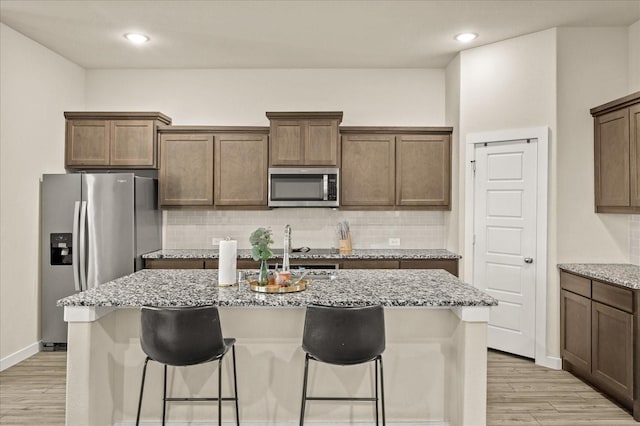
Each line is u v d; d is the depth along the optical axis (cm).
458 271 452
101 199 422
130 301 228
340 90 510
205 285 270
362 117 510
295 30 399
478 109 437
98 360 244
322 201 464
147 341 218
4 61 383
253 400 265
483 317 235
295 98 510
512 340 415
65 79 471
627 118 341
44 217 424
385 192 475
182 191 474
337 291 252
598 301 326
